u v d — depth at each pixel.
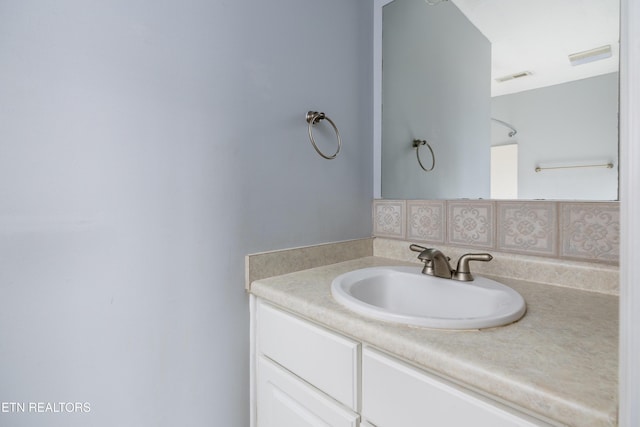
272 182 1.04
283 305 0.84
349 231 1.28
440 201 1.16
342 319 0.69
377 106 1.37
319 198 1.17
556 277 0.90
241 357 0.98
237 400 0.97
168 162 0.83
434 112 1.20
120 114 0.75
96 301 0.73
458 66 1.13
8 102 0.62
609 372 0.47
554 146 0.94
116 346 0.76
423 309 0.96
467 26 1.11
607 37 0.86
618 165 0.84
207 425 0.91
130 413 0.78
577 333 0.60
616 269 0.81
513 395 0.45
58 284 0.68
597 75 0.87
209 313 0.91
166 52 0.82
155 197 0.81
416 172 1.25
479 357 0.51
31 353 0.66
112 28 0.74
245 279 0.98
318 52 1.15
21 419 0.65
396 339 0.59
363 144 1.33
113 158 0.74
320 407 0.74
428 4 1.21
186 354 0.87
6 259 0.63
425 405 0.56
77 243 0.70
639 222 0.28
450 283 0.91
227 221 0.94
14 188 0.63
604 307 0.73
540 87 0.96
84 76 0.70
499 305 0.78
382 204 1.34
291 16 1.07
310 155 1.14
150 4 0.79
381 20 1.35
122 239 0.76
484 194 1.06
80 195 0.71
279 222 1.06
